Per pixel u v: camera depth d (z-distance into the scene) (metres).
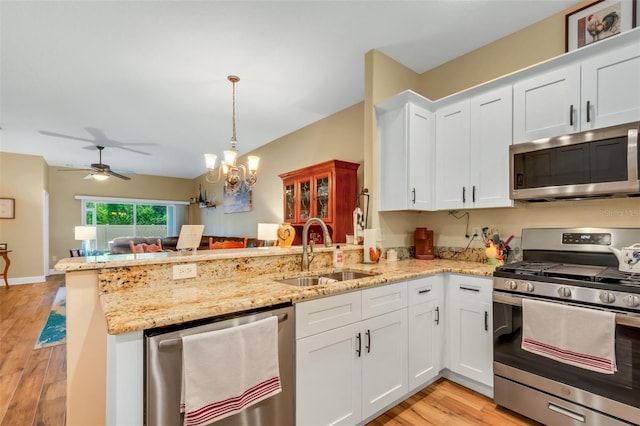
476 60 2.68
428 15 2.23
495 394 1.88
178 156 6.39
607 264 1.87
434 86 2.99
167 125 4.41
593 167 1.72
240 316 1.23
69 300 1.37
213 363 1.09
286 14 2.17
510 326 1.81
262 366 1.23
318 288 1.50
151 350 1.01
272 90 3.34
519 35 2.43
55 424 1.75
